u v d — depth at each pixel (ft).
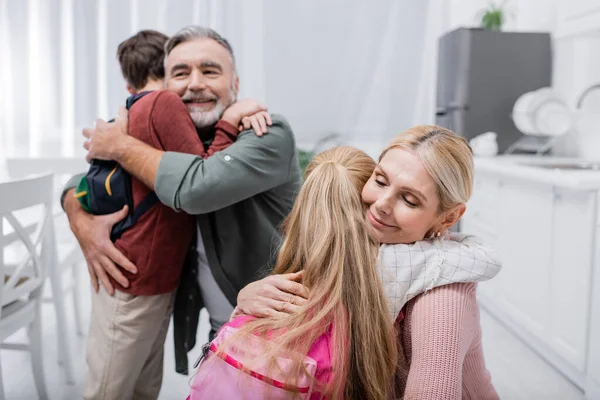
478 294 11.29
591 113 10.92
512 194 9.45
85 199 4.76
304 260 2.99
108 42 14.15
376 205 2.94
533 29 13.16
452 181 2.86
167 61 4.86
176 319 5.15
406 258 2.92
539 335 8.52
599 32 9.84
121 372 4.69
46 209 6.45
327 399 2.56
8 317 6.01
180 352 5.21
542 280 8.41
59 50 14.05
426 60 15.24
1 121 14.14
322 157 3.33
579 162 10.16
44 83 14.14
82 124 14.35
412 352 2.88
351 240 2.85
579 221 7.41
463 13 14.89
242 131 4.59
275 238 4.88
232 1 14.57
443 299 2.84
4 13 13.80
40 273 6.46
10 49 13.93
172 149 4.48
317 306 2.73
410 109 15.47
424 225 2.94
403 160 2.89
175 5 14.26
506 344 9.32
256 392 2.52
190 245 4.93
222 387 2.60
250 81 14.98
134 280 4.60
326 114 15.46
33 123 14.24
